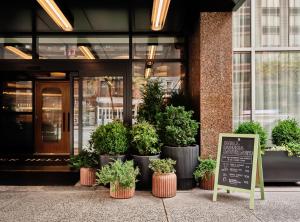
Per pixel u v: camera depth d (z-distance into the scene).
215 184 5.16
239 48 7.07
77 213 4.49
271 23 7.16
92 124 7.52
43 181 6.47
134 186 5.33
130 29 7.49
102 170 5.43
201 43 6.37
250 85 7.08
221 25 6.37
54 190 5.73
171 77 7.61
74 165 6.14
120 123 6.32
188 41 7.54
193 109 7.01
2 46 7.63
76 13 6.49
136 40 7.69
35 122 10.80
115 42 7.66
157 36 7.70
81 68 7.50
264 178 5.81
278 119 7.11
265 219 4.26
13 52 7.60
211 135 6.36
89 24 7.11
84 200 5.09
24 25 7.12
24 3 5.93
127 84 7.50
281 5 7.19
